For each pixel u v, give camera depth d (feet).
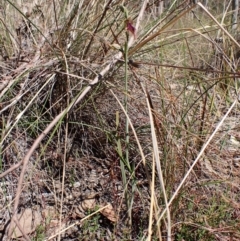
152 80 5.77
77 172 5.16
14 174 4.78
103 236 4.52
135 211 4.65
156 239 4.13
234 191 5.02
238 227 4.34
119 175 5.13
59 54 5.29
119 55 4.68
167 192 4.38
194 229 4.38
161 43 5.93
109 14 5.93
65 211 4.72
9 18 6.05
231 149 5.64
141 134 5.31
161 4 6.17
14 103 4.80
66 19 5.83
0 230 4.39
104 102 5.50
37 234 4.36
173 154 4.58
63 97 5.32
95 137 5.47
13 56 5.65
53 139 5.28
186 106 5.40
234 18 7.71
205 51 7.48
